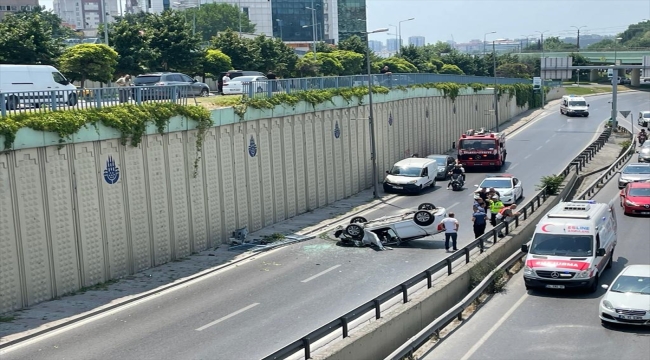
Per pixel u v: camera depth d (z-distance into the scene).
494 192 34.72
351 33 191.12
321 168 43.31
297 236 34.28
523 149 70.50
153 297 24.16
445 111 70.31
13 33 45.78
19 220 22.70
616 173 53.06
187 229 30.67
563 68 79.81
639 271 21.06
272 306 22.56
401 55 114.81
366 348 15.91
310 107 41.66
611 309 19.61
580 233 24.33
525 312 21.41
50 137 23.75
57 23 113.62
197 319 21.30
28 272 22.98
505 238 28.09
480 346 18.20
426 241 33.00
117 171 26.81
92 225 25.61
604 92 146.75
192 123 30.77
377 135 52.09
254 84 36.88
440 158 54.19
